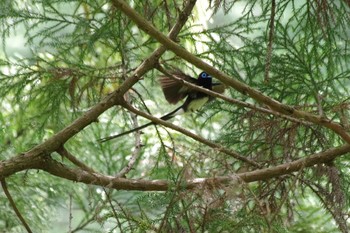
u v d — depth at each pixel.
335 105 7.12
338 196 7.04
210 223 5.85
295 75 7.59
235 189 5.66
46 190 11.53
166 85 8.41
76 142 11.45
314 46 7.52
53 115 8.11
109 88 9.99
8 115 10.72
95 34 7.25
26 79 8.05
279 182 7.35
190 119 12.04
